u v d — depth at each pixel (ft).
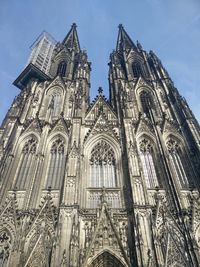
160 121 212.64
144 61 295.28
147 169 179.11
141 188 151.23
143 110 230.48
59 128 202.39
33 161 181.06
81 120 204.13
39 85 252.01
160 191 163.02
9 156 175.52
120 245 131.03
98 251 129.59
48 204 151.64
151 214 138.62
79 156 171.53
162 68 273.33
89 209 149.89
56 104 233.14
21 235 135.44
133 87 251.19
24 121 206.80
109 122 211.61
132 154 171.73
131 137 185.37
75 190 148.77
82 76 258.98
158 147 189.06
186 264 127.13
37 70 258.16
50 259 123.65
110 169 179.22
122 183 165.89
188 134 195.21
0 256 130.82
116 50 343.46
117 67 277.64
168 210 149.38
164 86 248.73
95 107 231.71
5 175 164.14
